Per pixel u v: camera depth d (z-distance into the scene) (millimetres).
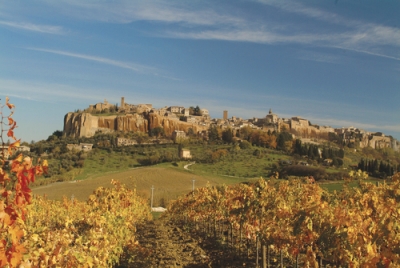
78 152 127375
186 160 116125
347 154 146125
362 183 15750
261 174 94562
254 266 15930
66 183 80875
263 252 14805
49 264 7824
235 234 21750
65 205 23969
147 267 15516
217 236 24344
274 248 16141
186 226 30609
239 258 17578
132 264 16656
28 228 11891
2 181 4422
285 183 17312
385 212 10922
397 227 9070
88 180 85312
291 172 84875
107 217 16875
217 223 27266
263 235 14562
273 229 14297
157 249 19141
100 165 113875
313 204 12078
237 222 18891
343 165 105625
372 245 8711
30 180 4586
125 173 92562
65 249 9133
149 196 66062
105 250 12414
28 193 4535
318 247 10664
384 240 9023
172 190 73688
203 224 29938
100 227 13828
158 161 116688
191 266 16109
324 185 45906
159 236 24219
